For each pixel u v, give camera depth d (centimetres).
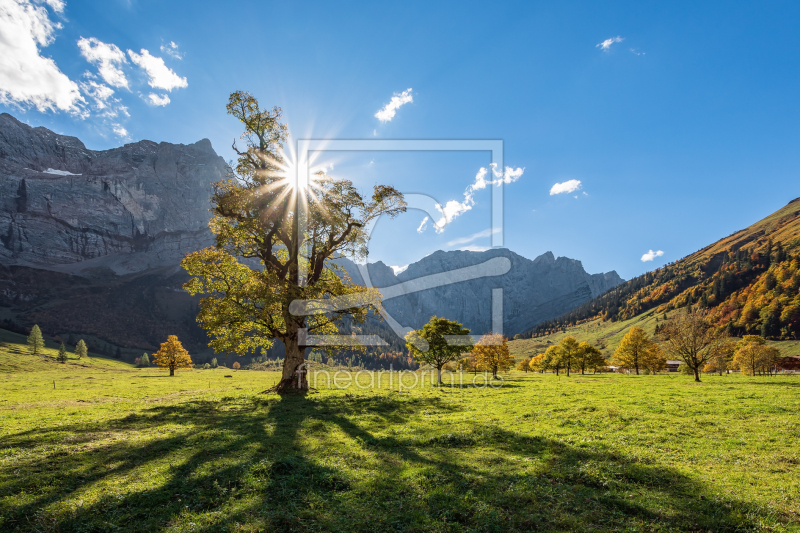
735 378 5500
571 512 925
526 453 1411
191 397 3164
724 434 1647
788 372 7819
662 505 954
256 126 3403
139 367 19388
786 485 1068
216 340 3194
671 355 5559
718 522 868
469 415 2169
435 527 855
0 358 13075
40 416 2181
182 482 1077
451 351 5006
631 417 2006
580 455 1359
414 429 1789
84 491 1016
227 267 3319
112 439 1566
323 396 2970
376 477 1148
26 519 861
